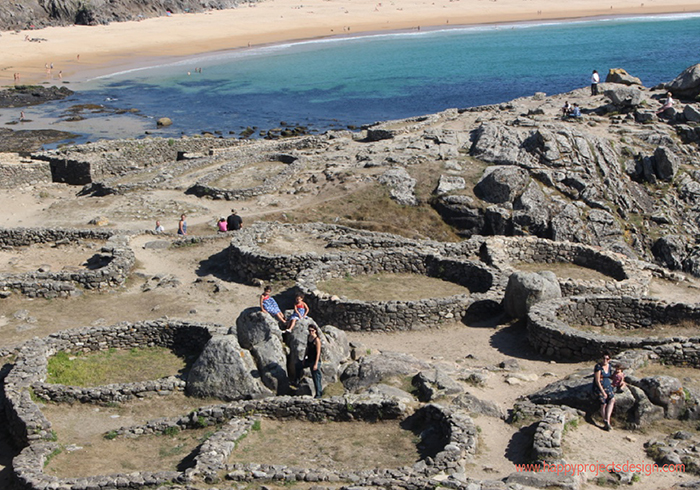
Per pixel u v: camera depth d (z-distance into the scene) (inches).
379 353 920.3
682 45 5723.4
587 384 767.7
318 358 831.1
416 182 1983.3
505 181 1916.8
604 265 1369.3
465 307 1109.1
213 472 660.7
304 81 4724.4
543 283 1076.5
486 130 2215.8
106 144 2418.8
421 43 6368.1
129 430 775.1
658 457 669.9
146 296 1256.8
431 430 734.5
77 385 895.7
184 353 1016.2
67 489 655.8
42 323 1123.9
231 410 783.1
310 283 1179.3
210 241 1529.3
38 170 2191.2
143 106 4010.8
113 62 5413.4
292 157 2214.6
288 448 727.1
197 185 1961.1
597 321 1048.8
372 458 700.0
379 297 1172.5
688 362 839.7
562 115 2466.8
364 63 5393.7
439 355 983.0
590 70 4783.5
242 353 872.9
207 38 6505.9
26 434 768.9
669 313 1018.7
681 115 2330.2
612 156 2087.8
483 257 1390.3
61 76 4874.5
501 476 642.8
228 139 2625.5
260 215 1800.0
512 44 6171.3
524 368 916.6
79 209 1843.0
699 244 1898.4
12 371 884.6
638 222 1941.4
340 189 1959.9
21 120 3595.0
